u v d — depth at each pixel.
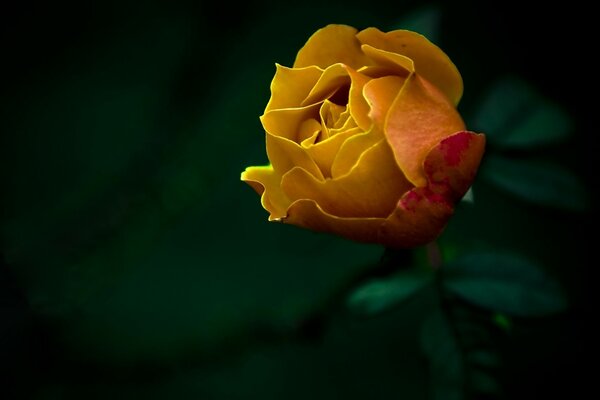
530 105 0.58
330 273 0.72
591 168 0.68
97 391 0.73
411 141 0.50
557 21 0.71
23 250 0.77
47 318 0.74
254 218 0.76
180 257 0.75
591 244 0.69
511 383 0.67
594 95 0.69
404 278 0.56
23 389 0.73
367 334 0.72
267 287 0.73
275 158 0.52
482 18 0.72
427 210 0.51
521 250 0.69
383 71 0.52
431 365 0.54
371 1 0.75
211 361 0.73
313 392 0.71
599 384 0.66
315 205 0.50
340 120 0.52
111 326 0.74
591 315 0.66
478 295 0.54
